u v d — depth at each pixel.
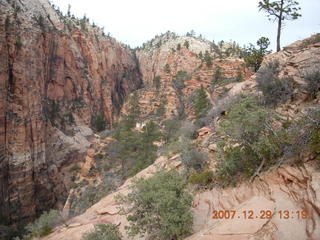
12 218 33.34
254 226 4.98
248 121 7.23
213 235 5.07
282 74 13.70
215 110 17.59
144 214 7.21
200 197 8.38
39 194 39.03
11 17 41.62
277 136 6.63
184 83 70.25
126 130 40.31
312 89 9.45
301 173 5.59
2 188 32.97
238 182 7.54
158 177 7.87
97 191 26.70
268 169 6.65
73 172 45.31
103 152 41.31
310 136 5.90
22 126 37.81
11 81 38.34
